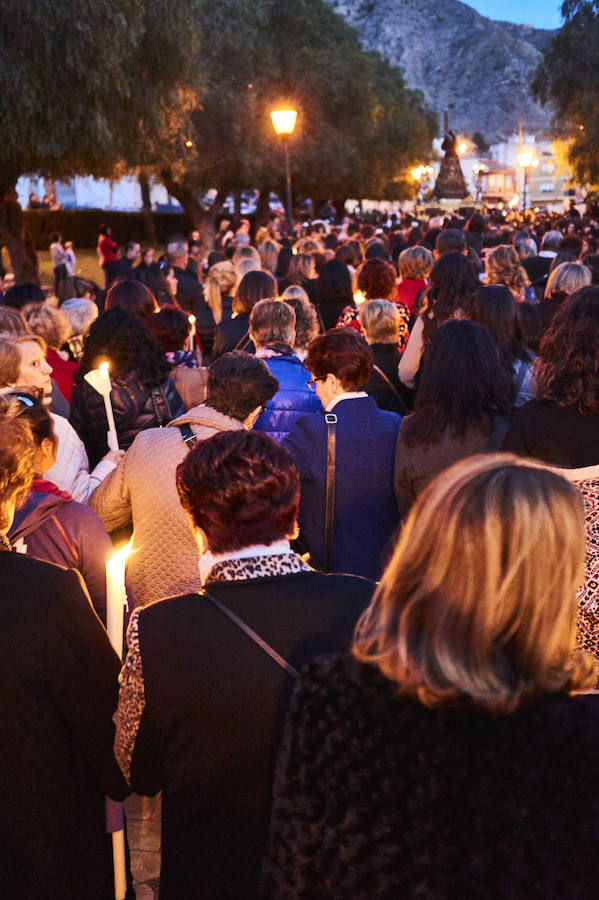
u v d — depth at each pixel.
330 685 1.16
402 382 4.43
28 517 2.19
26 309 4.53
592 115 39.50
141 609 1.62
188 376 3.89
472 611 1.05
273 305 3.86
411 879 1.03
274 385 2.75
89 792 1.96
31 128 14.05
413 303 6.52
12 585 1.76
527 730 1.04
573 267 4.64
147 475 2.63
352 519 3.11
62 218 36.34
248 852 1.51
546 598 1.06
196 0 17.17
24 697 1.74
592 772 1.02
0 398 2.21
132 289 4.63
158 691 1.53
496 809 1.01
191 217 33.59
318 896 1.11
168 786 1.57
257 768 1.49
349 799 1.08
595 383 2.23
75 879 1.90
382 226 28.16
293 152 32.56
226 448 1.64
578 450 2.26
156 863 2.84
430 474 2.94
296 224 30.73
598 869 0.99
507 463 1.11
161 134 16.69
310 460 3.08
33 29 13.47
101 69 14.14
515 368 3.59
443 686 1.04
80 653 1.80
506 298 3.66
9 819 1.78
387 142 44.12
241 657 1.51
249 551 1.62
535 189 122.06
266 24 33.28
